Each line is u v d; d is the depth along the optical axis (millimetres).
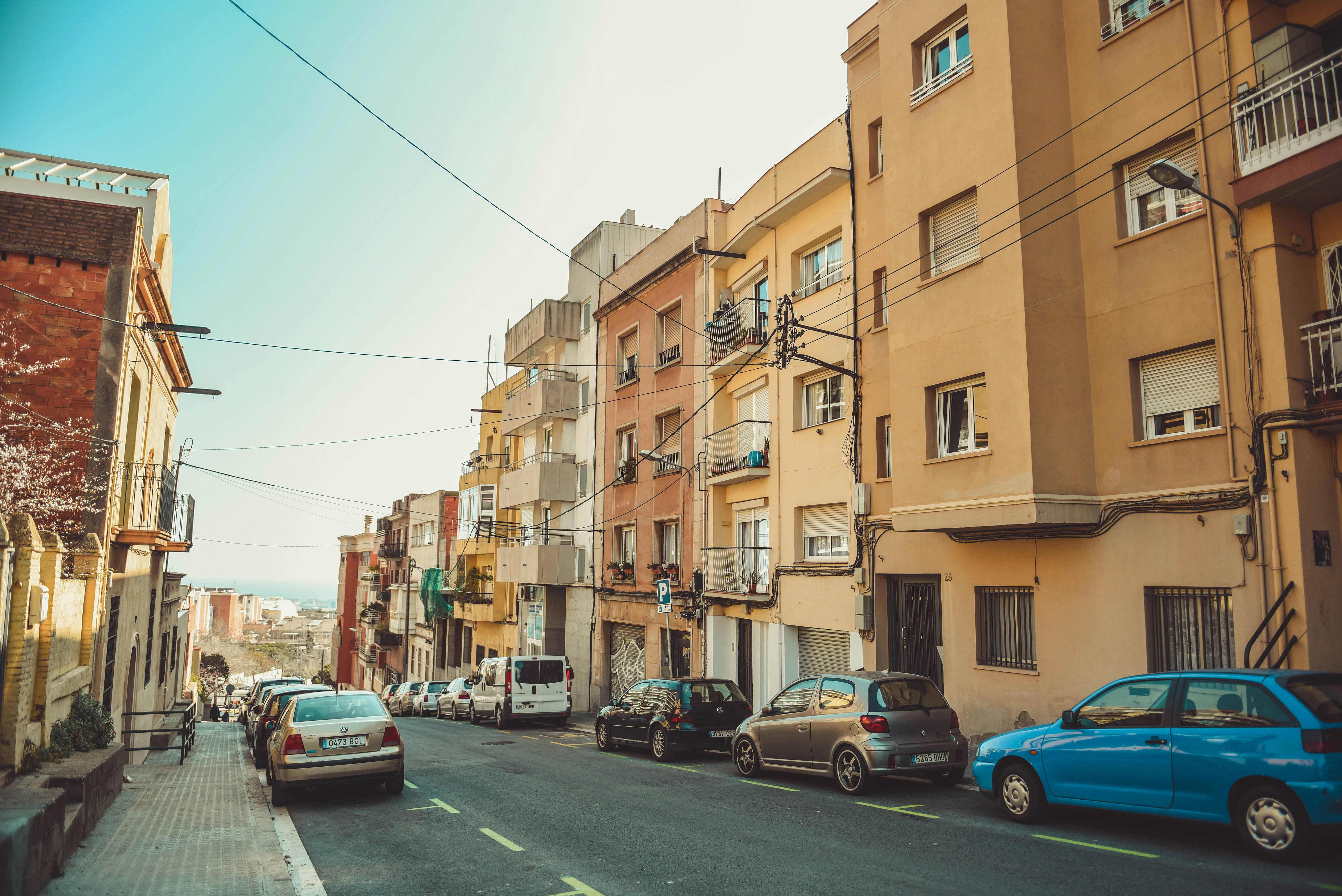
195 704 20609
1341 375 9797
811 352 19094
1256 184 10000
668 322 26109
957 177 13555
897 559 15773
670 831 8938
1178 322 11227
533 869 7652
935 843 7961
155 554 20625
